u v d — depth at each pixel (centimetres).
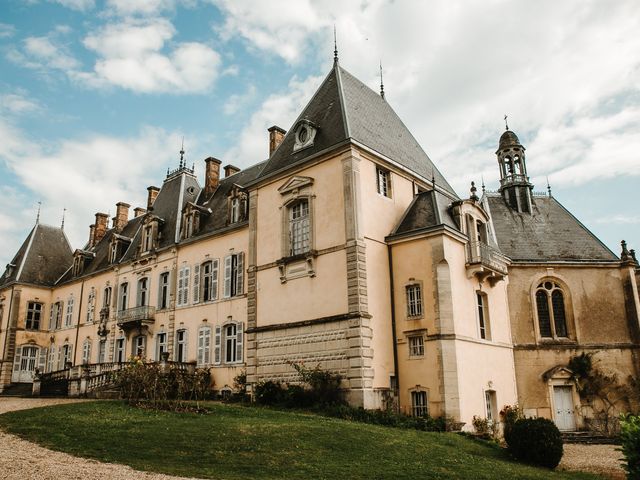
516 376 2769
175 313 3469
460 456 1505
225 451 1324
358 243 2258
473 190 2594
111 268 4200
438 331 2181
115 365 3133
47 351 4862
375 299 2270
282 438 1472
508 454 1689
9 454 1226
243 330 2978
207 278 3366
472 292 2450
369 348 2167
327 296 2309
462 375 2183
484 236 2631
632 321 2862
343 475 1186
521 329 2859
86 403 2112
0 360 4672
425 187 2847
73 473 1041
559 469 1627
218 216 3475
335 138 2467
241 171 3784
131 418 1717
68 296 4766
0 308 4984
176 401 2116
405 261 2367
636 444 1073
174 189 4056
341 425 1706
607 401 2738
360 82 2998
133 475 1056
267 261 2634
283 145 2822
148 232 3875
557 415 2739
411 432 1780
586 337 2861
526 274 2962
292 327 2416
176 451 1305
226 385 2966
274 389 2353
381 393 2164
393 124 3017
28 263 5053
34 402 2512
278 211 2647
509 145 3453
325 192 2430
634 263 2961
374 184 2466
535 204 3369
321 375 2198
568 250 3064
